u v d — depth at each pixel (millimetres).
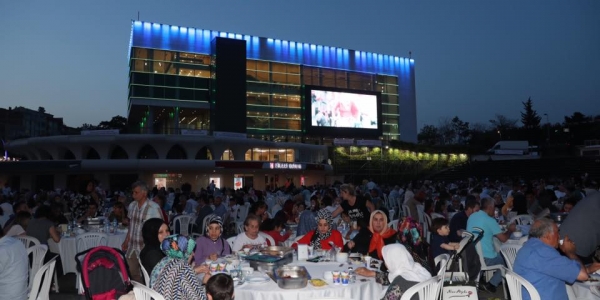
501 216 12625
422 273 4934
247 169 43688
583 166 48438
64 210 16422
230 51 50625
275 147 49875
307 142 58125
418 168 64312
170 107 50031
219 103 49281
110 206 20062
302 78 59500
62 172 41188
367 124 60656
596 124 92812
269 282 5309
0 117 100938
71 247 9805
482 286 8422
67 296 8656
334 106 58344
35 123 111250
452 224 9195
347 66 63812
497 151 69750
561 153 76438
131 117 60031
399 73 68812
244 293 4988
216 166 42000
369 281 5363
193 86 50844
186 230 15180
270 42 57812
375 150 60094
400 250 4957
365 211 9273
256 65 56500
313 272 5871
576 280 4812
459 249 6363
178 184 42719
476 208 9055
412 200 14586
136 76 48281
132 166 40469
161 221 5590
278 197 20781
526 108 112000
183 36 51344
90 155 45719
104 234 10312
